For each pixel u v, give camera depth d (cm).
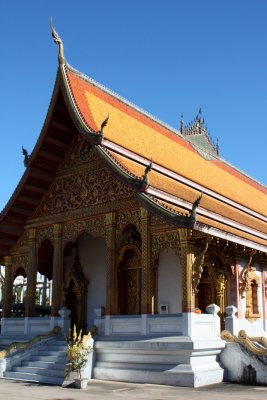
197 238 1783
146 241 1862
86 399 1362
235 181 3272
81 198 2161
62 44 2153
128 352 1792
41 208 2338
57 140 2233
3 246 2452
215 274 2188
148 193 1822
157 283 2131
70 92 2081
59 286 2175
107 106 2314
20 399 1361
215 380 1709
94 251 2472
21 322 2302
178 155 2628
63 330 2097
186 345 1641
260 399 1365
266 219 2997
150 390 1541
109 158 1919
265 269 2512
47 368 1836
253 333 2295
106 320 1920
